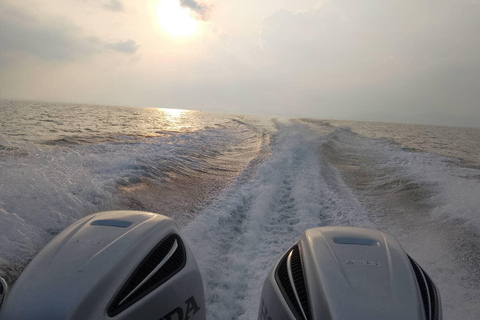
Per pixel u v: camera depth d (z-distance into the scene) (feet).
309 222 14.74
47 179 15.72
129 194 16.46
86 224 5.53
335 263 4.83
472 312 8.66
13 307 3.82
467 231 13.62
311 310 4.21
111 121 78.33
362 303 4.09
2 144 27.30
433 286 5.01
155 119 100.63
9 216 11.31
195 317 5.64
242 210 16.31
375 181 22.76
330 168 26.78
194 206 16.11
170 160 25.75
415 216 15.72
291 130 55.67
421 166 27.32
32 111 102.47
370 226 14.56
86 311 3.83
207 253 11.33
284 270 5.32
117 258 4.53
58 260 4.49
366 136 58.65
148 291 4.50
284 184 21.44
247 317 8.09
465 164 29.91
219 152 33.73
